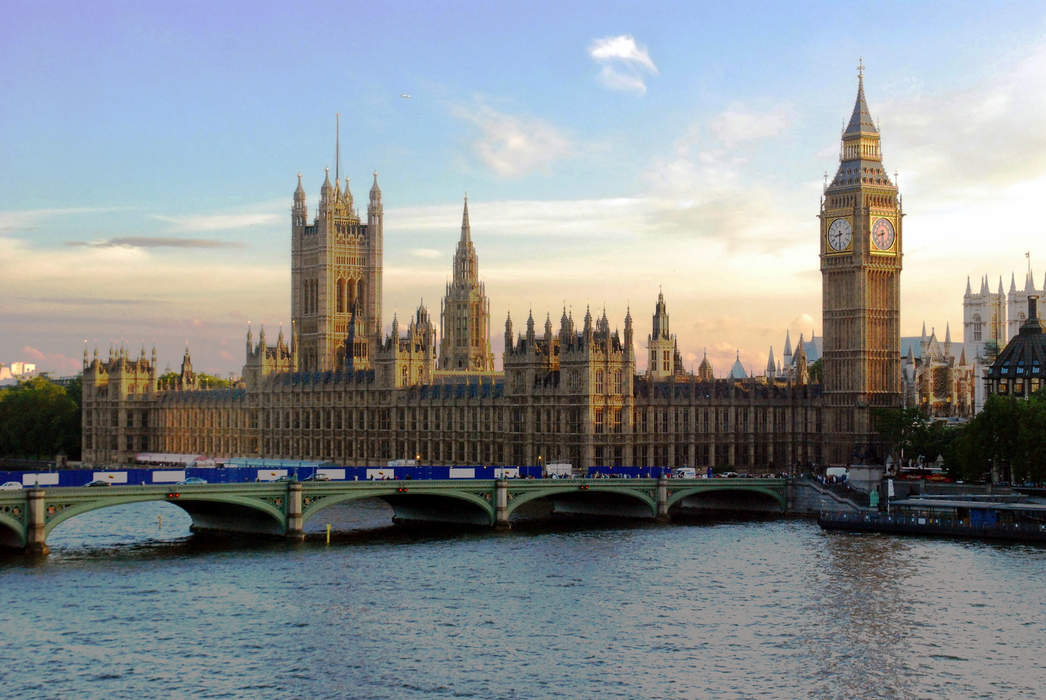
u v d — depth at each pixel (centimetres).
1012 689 13025
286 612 15962
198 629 15088
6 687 12862
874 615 16012
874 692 12938
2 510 18862
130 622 15350
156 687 12912
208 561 19275
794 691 12962
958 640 14812
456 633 15075
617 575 18550
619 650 14388
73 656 13925
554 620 15738
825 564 19462
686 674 13500
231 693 12769
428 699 12650
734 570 19000
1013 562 19512
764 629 15338
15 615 15600
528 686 13062
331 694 12769
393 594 17100
